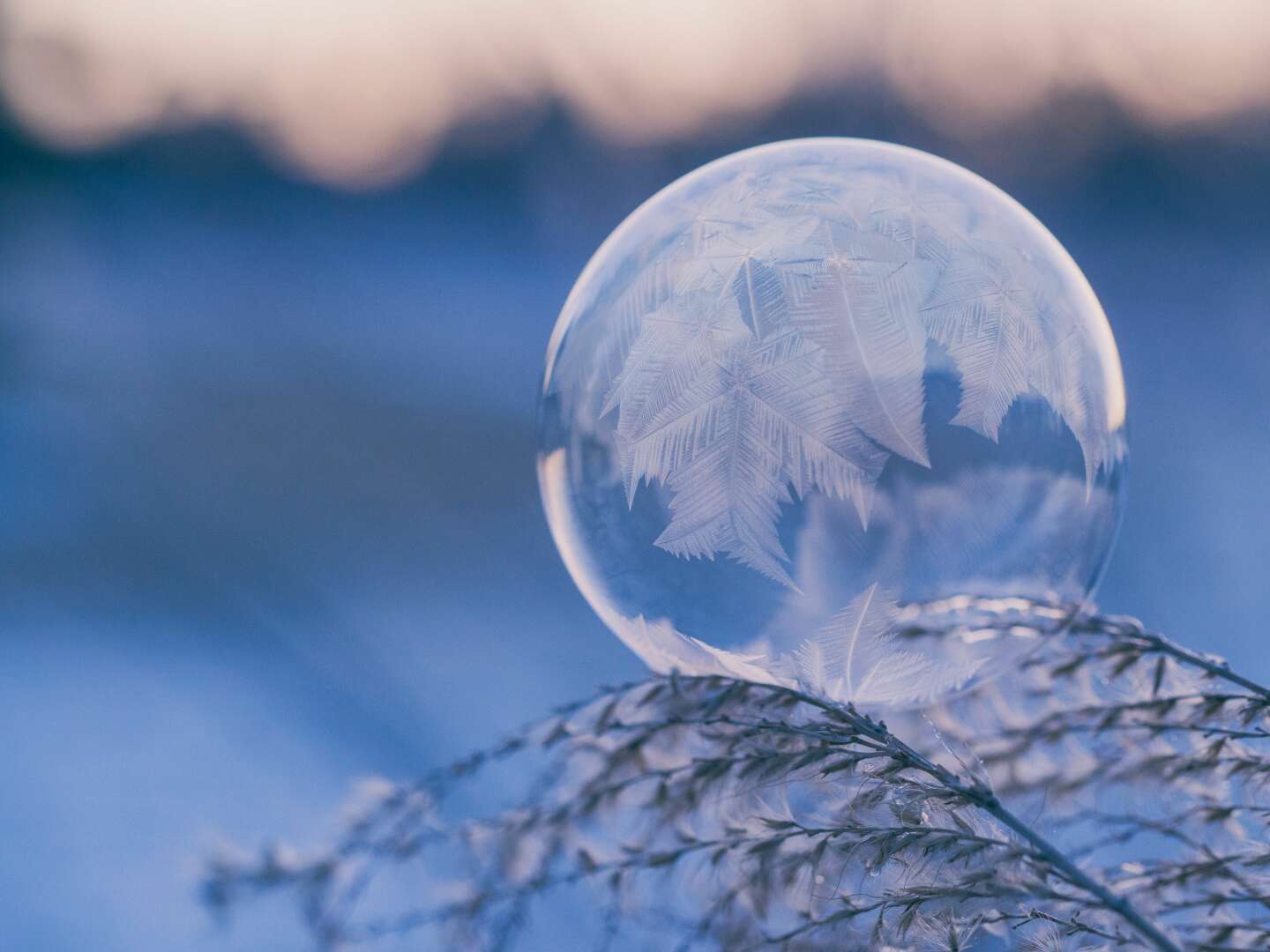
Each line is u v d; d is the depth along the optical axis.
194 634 1.11
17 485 1.56
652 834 0.38
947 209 0.41
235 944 0.48
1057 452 0.40
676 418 0.40
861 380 0.40
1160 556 1.25
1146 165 3.17
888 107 3.30
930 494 0.40
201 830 0.41
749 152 0.42
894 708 0.41
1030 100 3.20
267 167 4.09
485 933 0.38
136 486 1.58
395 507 1.50
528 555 1.36
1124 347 2.29
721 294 0.40
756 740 0.38
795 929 0.37
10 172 3.98
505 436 1.88
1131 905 0.36
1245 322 2.41
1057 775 0.39
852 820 0.37
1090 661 0.39
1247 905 0.38
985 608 0.40
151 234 3.71
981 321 0.40
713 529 0.40
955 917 0.36
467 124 3.85
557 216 3.78
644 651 0.42
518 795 0.40
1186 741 0.38
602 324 0.41
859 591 0.40
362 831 0.39
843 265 0.40
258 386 2.13
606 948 0.38
